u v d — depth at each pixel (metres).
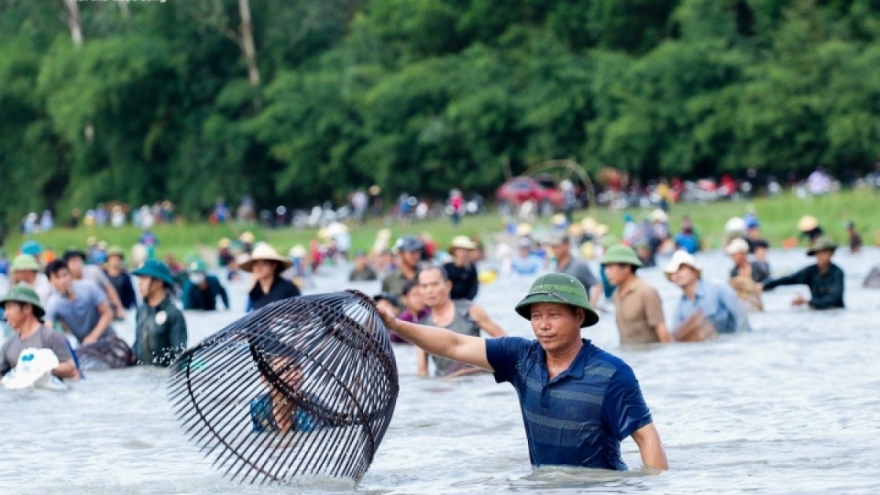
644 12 184.62
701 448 22.33
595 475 18.39
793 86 156.88
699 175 171.75
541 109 171.88
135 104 197.62
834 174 161.88
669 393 29.36
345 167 187.88
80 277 46.59
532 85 176.50
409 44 197.12
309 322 19.20
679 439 23.50
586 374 18.42
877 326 42.09
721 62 163.75
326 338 19.06
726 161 164.25
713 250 112.75
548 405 18.61
